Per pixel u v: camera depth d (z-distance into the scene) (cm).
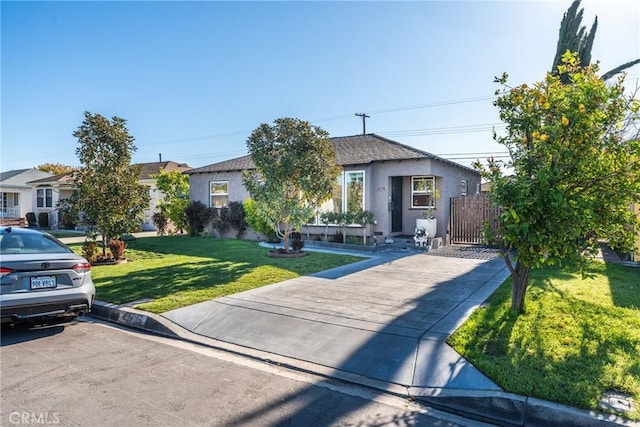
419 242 1373
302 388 381
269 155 1133
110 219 1091
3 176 3625
